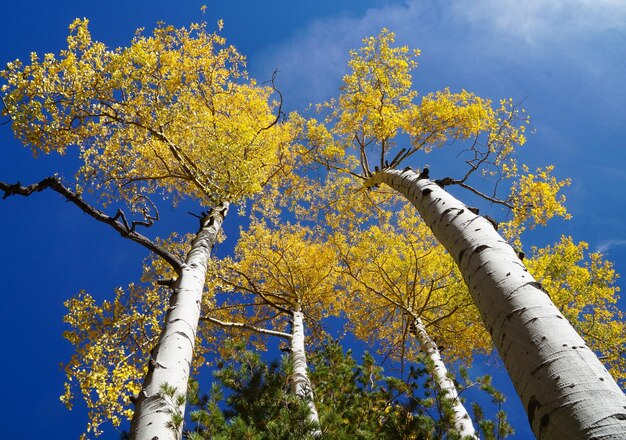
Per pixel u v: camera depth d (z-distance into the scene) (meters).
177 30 8.29
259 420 4.67
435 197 4.08
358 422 5.00
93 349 5.58
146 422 3.13
